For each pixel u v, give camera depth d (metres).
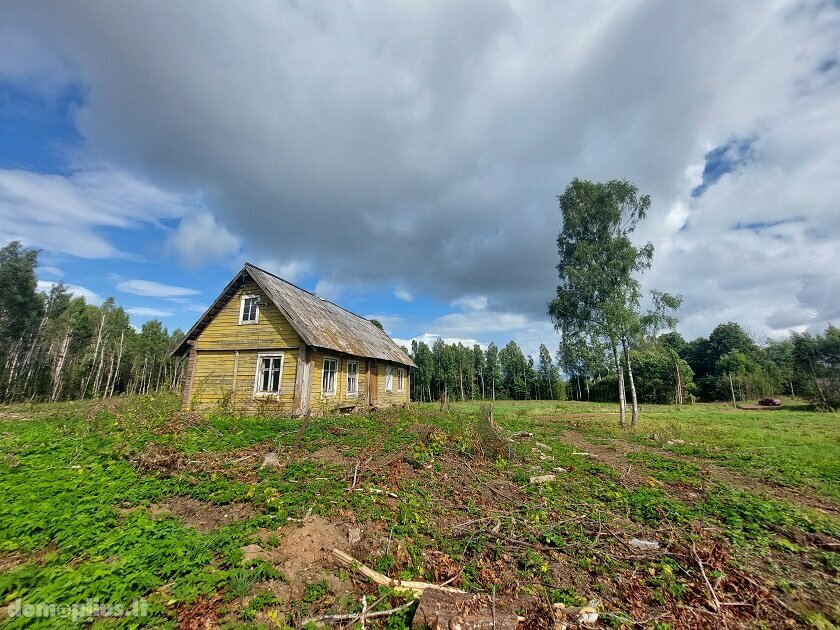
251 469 8.38
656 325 21.64
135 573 4.19
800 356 40.94
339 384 19.45
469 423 15.36
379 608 4.18
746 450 14.35
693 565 5.38
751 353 57.72
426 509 6.81
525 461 11.07
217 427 12.62
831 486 9.66
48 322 45.56
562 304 24.16
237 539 5.23
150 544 4.93
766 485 9.85
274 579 4.51
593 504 7.61
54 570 4.19
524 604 4.32
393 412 20.47
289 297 18.91
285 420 14.66
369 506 6.65
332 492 7.15
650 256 22.30
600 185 23.58
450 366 68.19
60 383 43.28
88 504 5.98
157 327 66.62
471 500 7.41
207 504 6.54
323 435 12.19
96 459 8.59
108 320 55.28
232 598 4.07
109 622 3.53
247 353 17.33
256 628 3.64
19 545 4.80
